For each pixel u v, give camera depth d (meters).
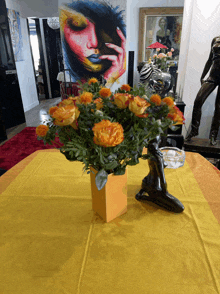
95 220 0.81
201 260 0.65
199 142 2.36
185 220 0.81
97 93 0.74
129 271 0.61
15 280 0.60
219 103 2.15
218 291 0.56
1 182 1.06
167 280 0.59
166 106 0.70
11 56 3.84
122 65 4.10
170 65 3.27
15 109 4.06
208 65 2.15
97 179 0.63
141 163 1.22
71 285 0.58
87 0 3.68
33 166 1.19
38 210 0.87
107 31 3.86
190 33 2.30
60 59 6.26
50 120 0.70
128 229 0.77
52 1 4.73
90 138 0.64
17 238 0.74
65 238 0.73
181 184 1.01
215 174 1.09
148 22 4.75
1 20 3.62
